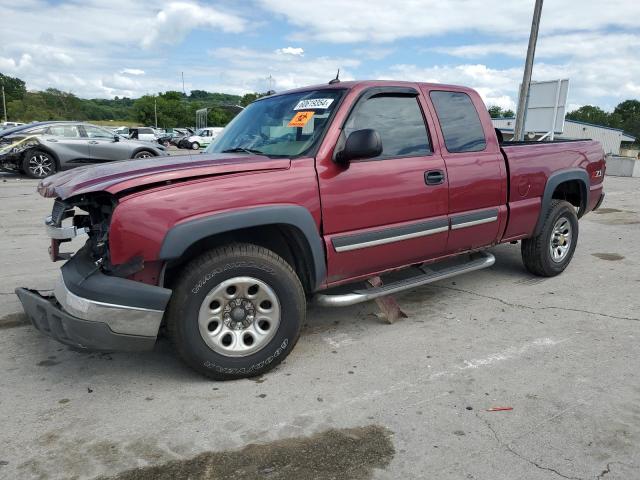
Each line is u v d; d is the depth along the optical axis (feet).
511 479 7.70
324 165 11.23
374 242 12.05
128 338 9.54
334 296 11.97
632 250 22.36
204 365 10.24
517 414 9.41
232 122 14.70
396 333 13.16
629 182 53.98
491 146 14.78
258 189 10.30
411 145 12.96
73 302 9.41
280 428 9.02
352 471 7.91
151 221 9.30
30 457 8.22
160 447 8.49
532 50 46.01
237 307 10.46
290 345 11.00
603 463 8.04
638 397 9.96
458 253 14.57
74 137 47.73
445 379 10.75
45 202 34.42
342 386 10.48
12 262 19.63
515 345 12.39
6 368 11.21
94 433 8.87
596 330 13.28
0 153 46.06
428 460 8.14
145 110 371.56
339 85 12.62
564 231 17.70
